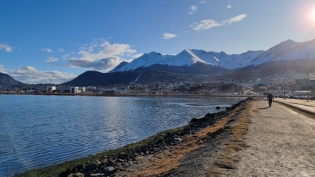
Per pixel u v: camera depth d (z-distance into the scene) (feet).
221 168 33.76
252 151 42.68
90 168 55.52
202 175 31.71
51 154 81.00
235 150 43.42
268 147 45.85
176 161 44.80
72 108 287.69
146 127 140.05
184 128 119.96
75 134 117.70
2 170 64.44
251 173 31.50
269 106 173.78
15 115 210.18
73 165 63.67
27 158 76.13
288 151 42.98
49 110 260.83
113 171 50.78
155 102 419.13
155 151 69.05
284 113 120.67
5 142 99.76
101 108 286.66
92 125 147.54
